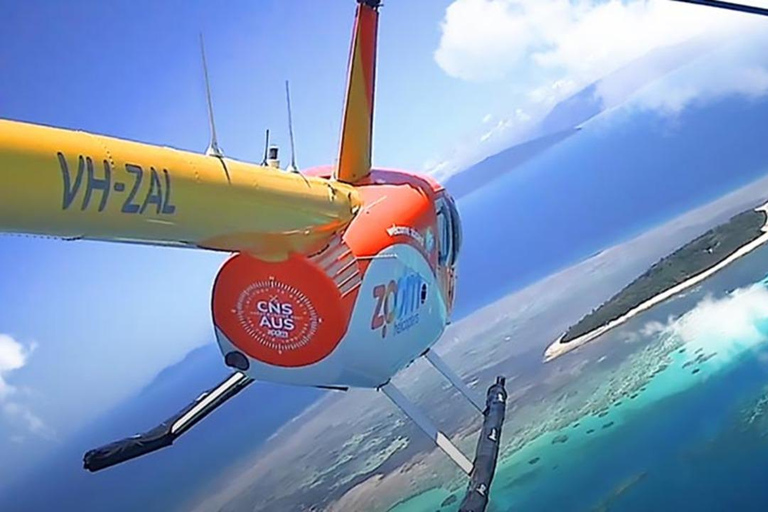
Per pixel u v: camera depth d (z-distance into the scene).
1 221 5.86
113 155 6.50
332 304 10.53
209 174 7.68
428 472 42.38
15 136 5.69
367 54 13.15
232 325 10.94
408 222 12.97
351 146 13.51
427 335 14.12
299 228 9.62
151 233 7.36
